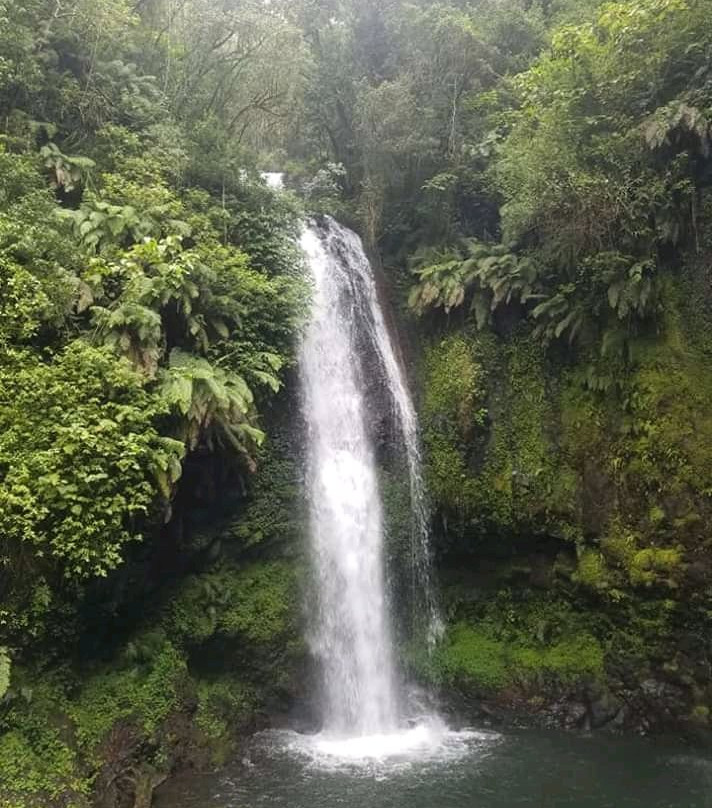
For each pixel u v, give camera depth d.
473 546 14.49
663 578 11.96
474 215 17.78
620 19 13.38
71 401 8.78
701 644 11.73
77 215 11.00
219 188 14.62
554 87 14.47
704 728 11.50
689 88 12.86
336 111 19.14
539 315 14.39
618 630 12.77
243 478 12.48
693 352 12.47
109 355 9.29
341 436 14.37
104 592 9.46
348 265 16.66
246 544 12.44
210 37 15.91
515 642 13.83
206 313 11.88
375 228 17.92
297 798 9.39
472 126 18.11
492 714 12.91
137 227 11.40
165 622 11.03
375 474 14.66
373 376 15.49
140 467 8.98
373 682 13.34
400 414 15.38
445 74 18.11
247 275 12.67
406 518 14.56
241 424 11.22
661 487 12.17
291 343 13.58
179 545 11.38
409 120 17.27
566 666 13.08
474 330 15.43
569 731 12.31
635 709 12.27
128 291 10.13
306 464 13.52
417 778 10.14
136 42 15.95
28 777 7.70
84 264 10.32
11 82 11.88
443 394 15.30
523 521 13.91
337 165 18.45
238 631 11.79
